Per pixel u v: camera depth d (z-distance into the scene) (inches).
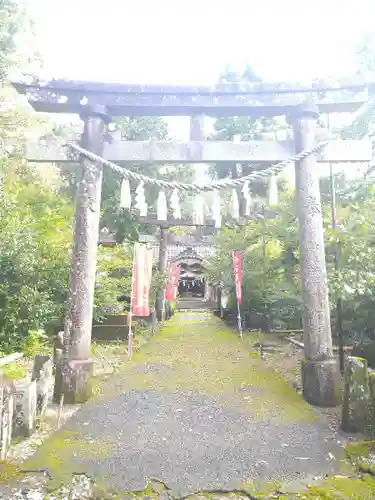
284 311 428.1
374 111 319.6
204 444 154.6
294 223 420.2
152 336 478.3
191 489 120.1
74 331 214.8
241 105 231.1
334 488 120.0
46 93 229.5
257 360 331.6
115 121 499.5
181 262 951.0
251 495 116.4
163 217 231.1
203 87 230.5
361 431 163.9
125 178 230.8
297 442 156.0
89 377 214.1
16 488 120.3
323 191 378.6
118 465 135.8
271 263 500.1
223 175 519.5
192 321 671.1
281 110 237.9
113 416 187.8
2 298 303.1
